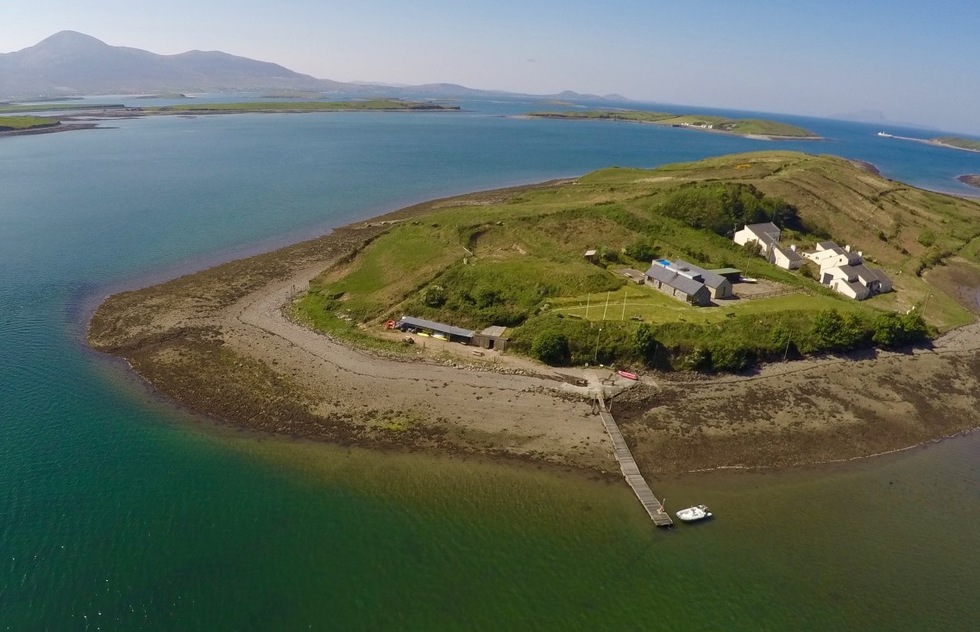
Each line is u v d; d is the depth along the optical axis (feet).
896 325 222.89
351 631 109.29
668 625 113.70
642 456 163.02
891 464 167.94
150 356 208.13
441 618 112.47
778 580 125.18
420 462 157.38
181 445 160.97
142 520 133.08
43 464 150.41
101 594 114.42
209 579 118.62
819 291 271.49
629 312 224.12
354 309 248.11
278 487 146.30
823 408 188.03
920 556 134.00
